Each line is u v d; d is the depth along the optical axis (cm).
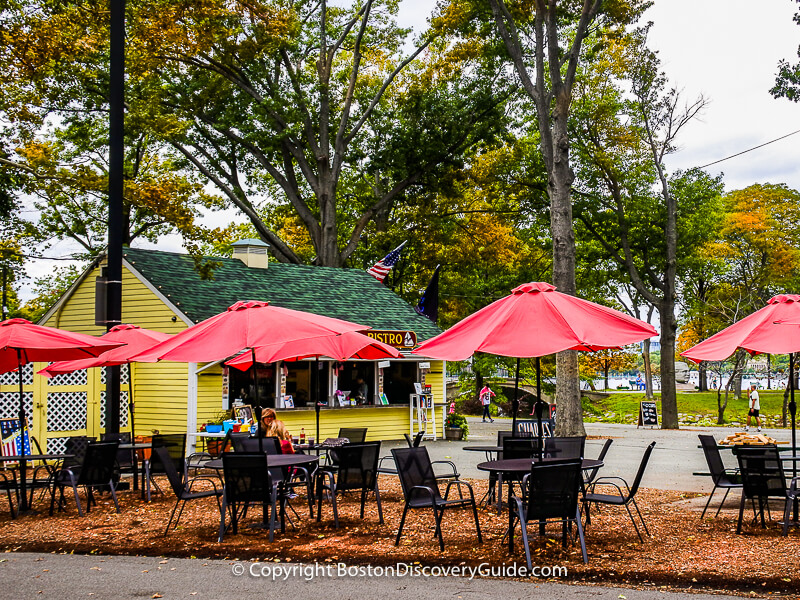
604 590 725
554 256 2392
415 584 756
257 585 758
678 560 838
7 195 2312
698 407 5509
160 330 2262
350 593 723
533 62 2961
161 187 1919
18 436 1814
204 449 2061
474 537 980
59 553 930
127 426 2158
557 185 2395
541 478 841
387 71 4284
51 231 3044
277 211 4347
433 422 2716
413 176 3853
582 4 2605
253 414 2197
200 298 2327
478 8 2664
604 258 4138
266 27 3122
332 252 3709
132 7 2619
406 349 2723
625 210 3894
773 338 1079
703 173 4022
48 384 1938
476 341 860
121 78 1493
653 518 1132
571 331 842
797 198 5422
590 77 3594
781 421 4362
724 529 1040
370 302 2877
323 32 3781
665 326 3894
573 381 2384
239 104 3572
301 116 3462
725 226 5275
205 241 1972
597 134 3684
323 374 2514
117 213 1486
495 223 4278
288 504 1138
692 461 2028
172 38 2712
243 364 1744
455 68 3647
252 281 2619
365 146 4000
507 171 3709
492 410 5234
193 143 3547
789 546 916
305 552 901
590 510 1203
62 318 2497
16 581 784
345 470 1090
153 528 1078
